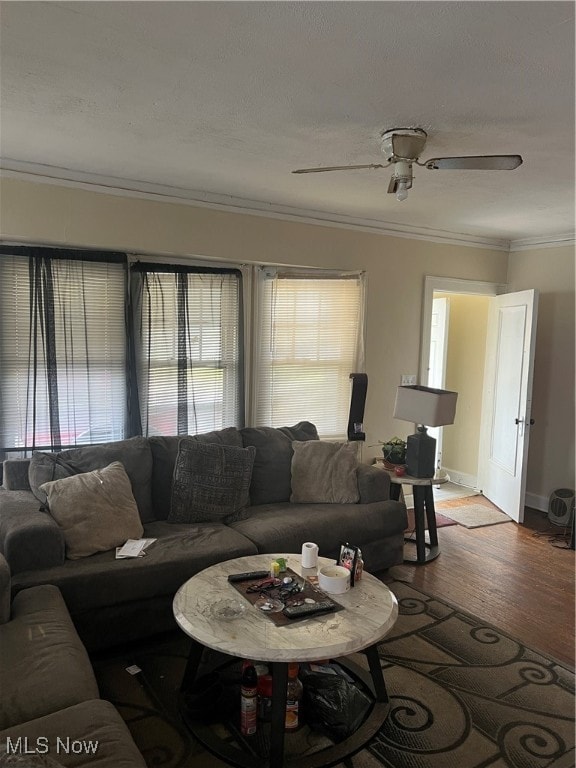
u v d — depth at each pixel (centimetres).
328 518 331
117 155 300
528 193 358
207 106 232
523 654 271
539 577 362
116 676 247
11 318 339
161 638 280
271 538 305
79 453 321
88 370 363
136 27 171
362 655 266
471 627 296
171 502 327
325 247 434
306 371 454
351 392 450
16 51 188
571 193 357
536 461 518
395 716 224
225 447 343
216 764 196
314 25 168
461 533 444
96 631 253
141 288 379
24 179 318
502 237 519
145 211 357
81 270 355
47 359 349
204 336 408
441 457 616
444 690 241
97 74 204
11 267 336
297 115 239
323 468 370
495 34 171
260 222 403
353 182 344
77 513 276
